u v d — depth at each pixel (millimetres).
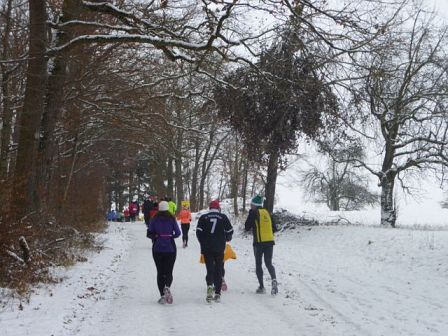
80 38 11844
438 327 7500
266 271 12945
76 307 8336
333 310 8547
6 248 9484
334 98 18688
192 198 44438
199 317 7973
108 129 23375
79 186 26469
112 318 7859
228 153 41438
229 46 12383
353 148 22797
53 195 18641
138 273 12555
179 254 16906
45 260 11484
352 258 14508
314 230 19828
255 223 10094
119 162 32375
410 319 7961
